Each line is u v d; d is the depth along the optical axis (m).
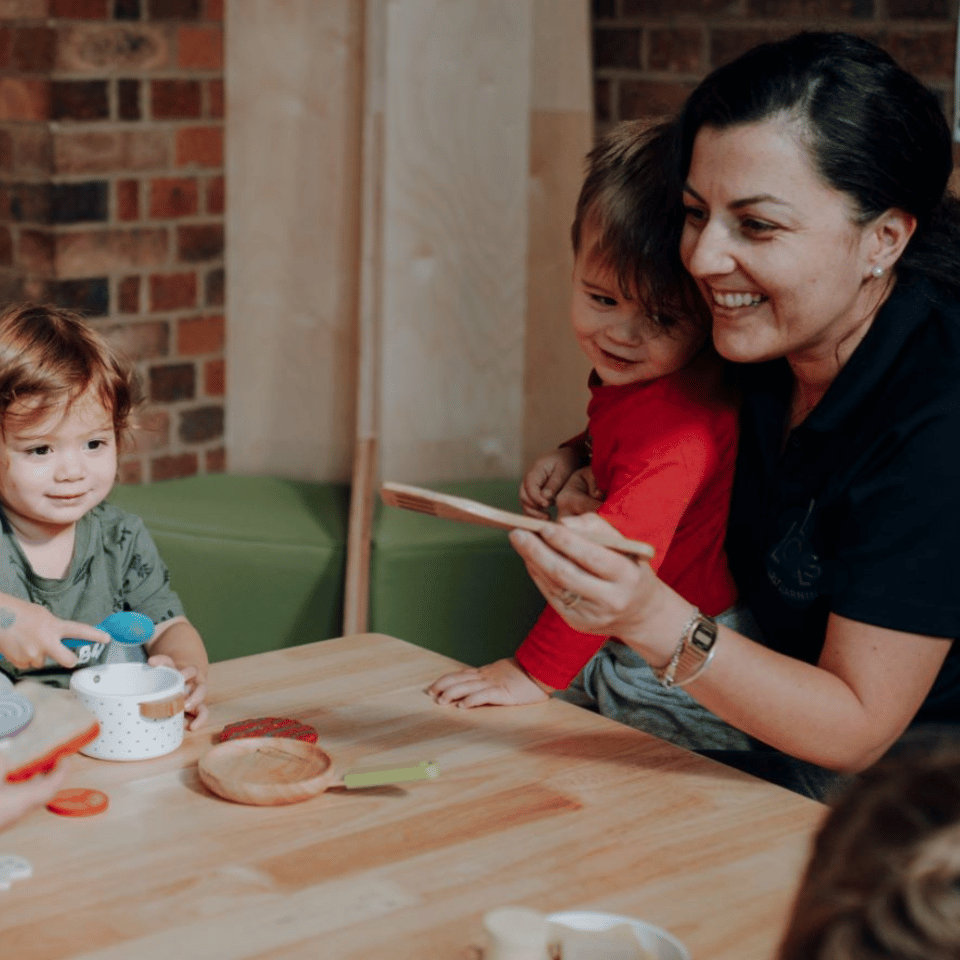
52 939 0.81
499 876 0.91
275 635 2.35
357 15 2.49
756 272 1.19
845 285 1.20
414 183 2.41
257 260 2.67
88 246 2.52
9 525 1.40
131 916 0.84
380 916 0.85
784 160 1.15
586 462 1.63
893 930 0.42
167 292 2.62
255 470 2.72
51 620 1.12
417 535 2.31
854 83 1.16
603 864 0.93
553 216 2.51
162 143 2.56
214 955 0.80
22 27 2.44
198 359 2.69
